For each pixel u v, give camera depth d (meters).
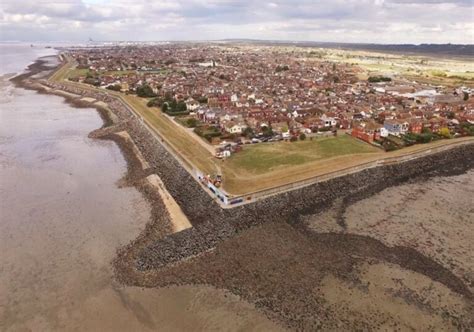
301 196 68.38
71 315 42.12
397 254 53.75
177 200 68.19
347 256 52.91
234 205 62.88
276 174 74.38
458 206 69.12
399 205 69.06
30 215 63.69
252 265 50.44
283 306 43.34
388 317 42.00
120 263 50.81
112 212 65.06
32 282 47.19
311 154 86.31
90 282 47.22
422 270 50.19
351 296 45.06
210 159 82.62
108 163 88.75
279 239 56.62
